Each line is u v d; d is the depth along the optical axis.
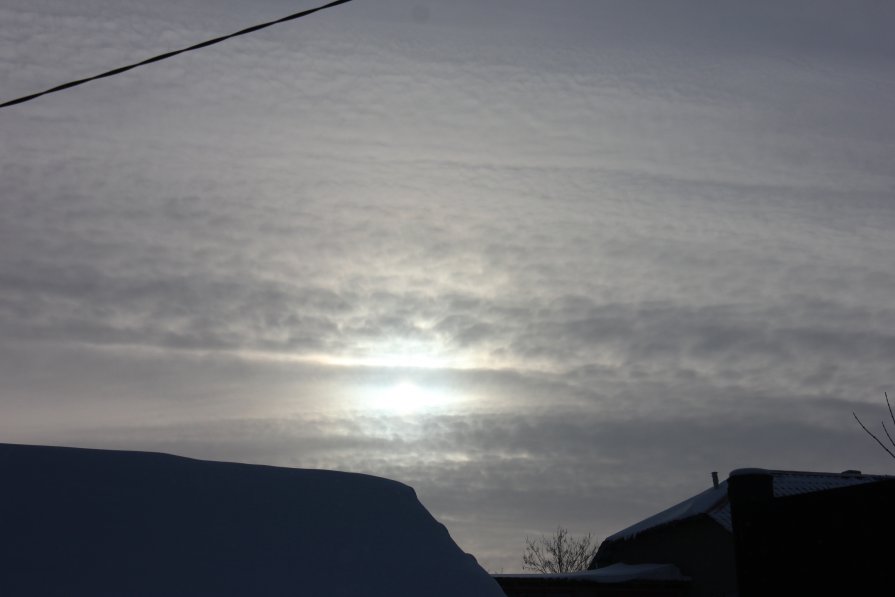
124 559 7.36
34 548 7.24
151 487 8.30
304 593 7.52
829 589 12.82
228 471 8.88
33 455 8.30
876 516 12.38
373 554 8.27
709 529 24.45
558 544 50.00
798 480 24.27
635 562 27.59
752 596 14.03
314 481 9.12
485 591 8.28
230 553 7.75
